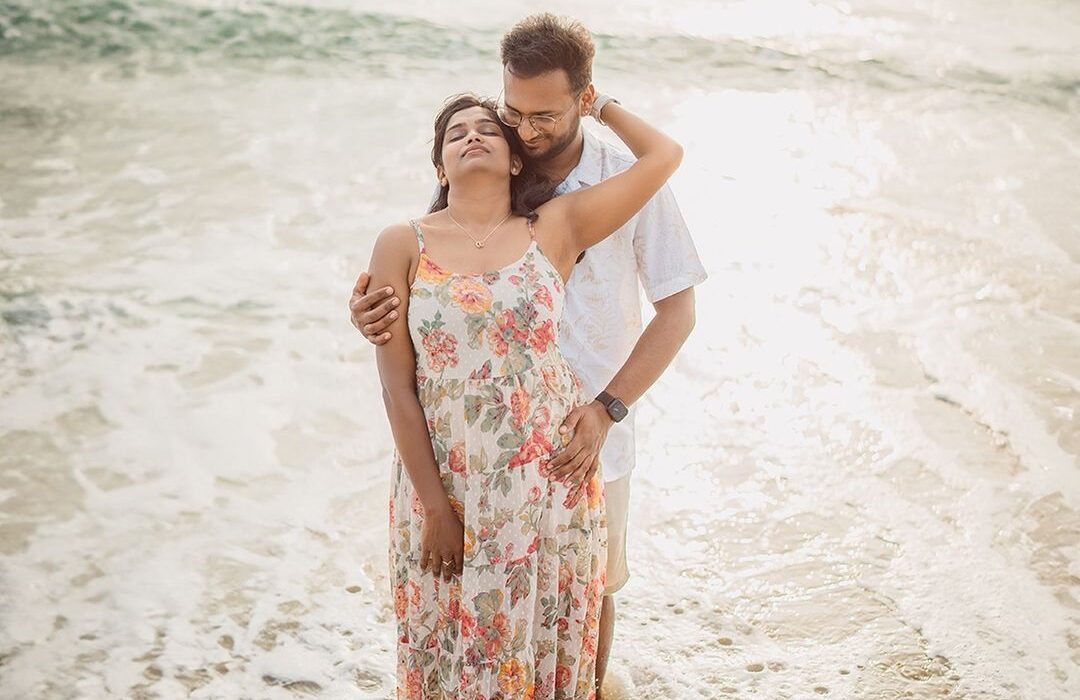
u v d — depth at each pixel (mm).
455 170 2732
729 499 4445
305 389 5172
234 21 10336
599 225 2836
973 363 5375
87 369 5242
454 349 2658
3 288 5875
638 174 2846
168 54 9695
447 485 2721
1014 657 3596
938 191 7422
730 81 9695
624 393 2887
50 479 4500
